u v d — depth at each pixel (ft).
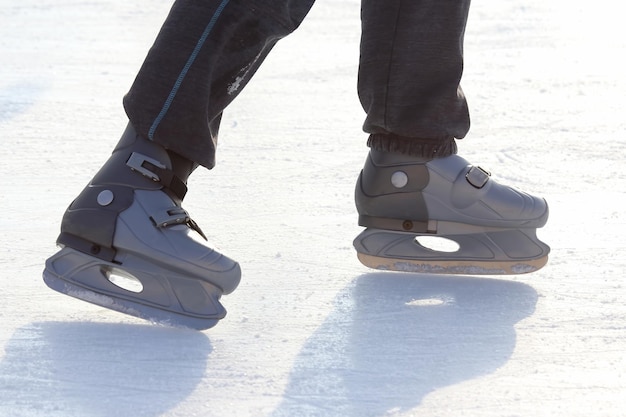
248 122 35.09
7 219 23.08
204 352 15.60
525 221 19.10
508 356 15.56
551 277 19.42
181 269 16.35
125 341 15.96
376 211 19.39
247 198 25.35
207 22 16.10
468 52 49.55
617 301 18.04
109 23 61.46
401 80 18.12
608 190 25.81
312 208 24.41
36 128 33.71
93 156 30.04
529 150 30.60
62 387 14.25
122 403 13.79
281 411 13.61
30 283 18.72
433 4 17.71
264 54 16.96
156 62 16.19
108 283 16.57
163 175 16.60
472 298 18.25
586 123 34.32
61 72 44.70
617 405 13.85
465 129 18.86
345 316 17.28
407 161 18.97
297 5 16.60
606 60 46.80
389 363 15.24
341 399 13.97
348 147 31.45
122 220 16.40
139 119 16.29
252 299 18.10
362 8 18.42
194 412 13.56
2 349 15.53
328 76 44.19
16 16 63.16
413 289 18.76
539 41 52.31
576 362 15.35
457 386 14.44
